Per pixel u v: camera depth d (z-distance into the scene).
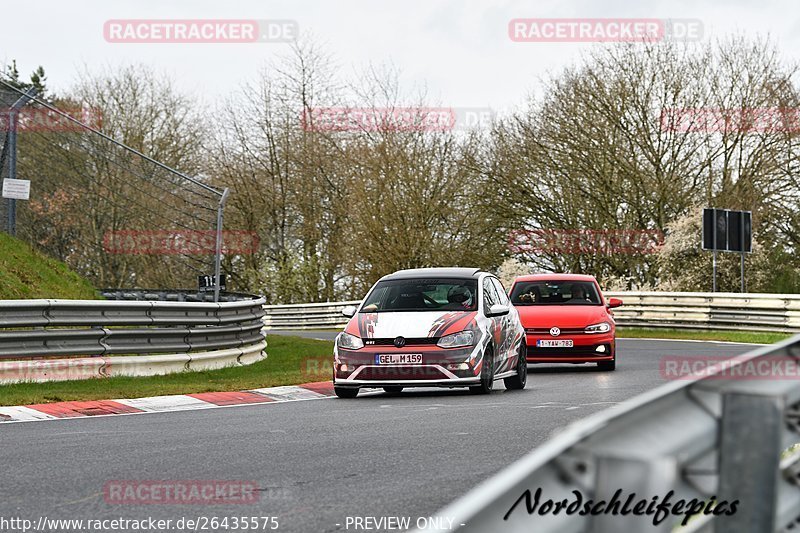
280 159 189.25
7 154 86.94
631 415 6.31
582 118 139.38
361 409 41.94
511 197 147.88
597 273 150.38
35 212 131.38
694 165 137.62
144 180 133.50
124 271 164.38
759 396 7.12
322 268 186.75
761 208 136.25
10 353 49.69
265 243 191.50
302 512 21.08
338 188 185.00
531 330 61.41
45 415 39.62
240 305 68.50
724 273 136.12
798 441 9.74
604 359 61.00
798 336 7.83
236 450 29.83
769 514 7.08
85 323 53.84
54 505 21.94
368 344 47.38
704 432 7.01
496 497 5.34
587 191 143.88
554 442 5.70
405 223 154.25
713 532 7.39
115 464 27.31
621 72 137.62
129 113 192.25
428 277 52.16
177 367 59.03
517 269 152.88
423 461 27.55
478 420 36.97
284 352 81.81
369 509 21.31
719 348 80.25
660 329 109.31
